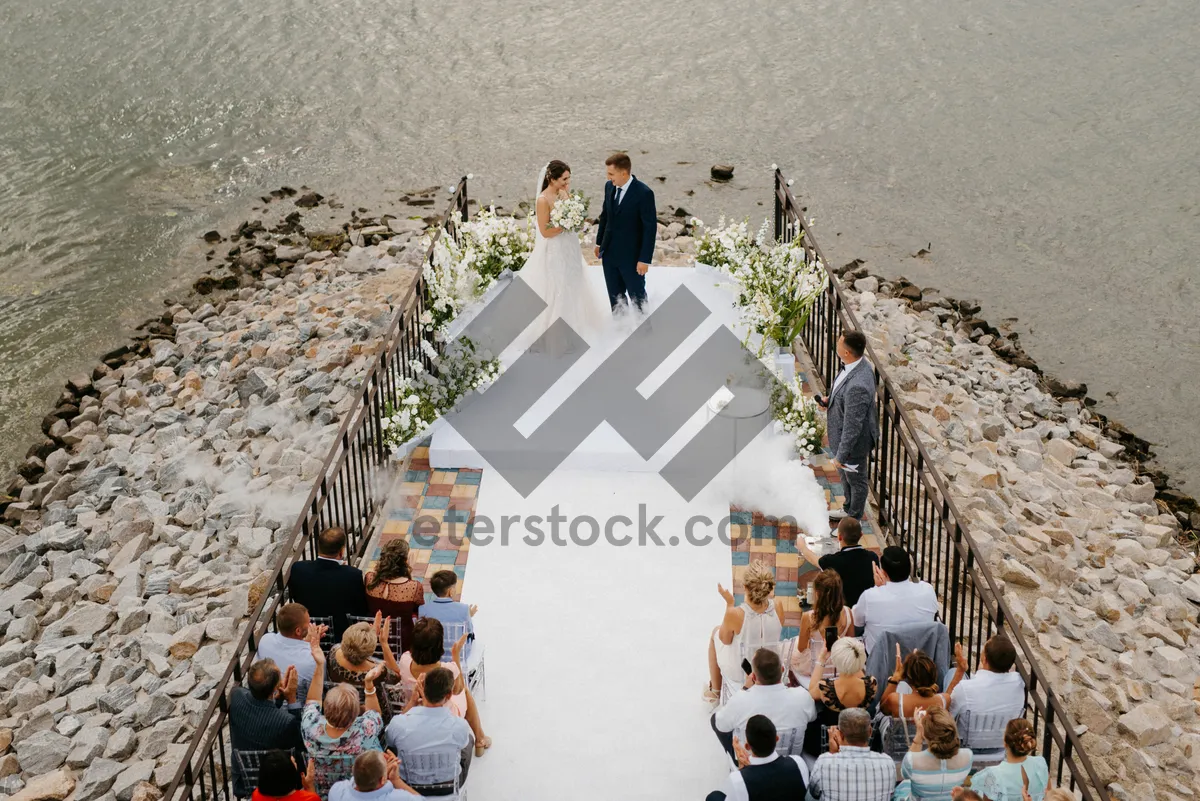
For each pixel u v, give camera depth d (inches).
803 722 249.3
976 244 687.1
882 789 228.8
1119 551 445.1
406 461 390.6
